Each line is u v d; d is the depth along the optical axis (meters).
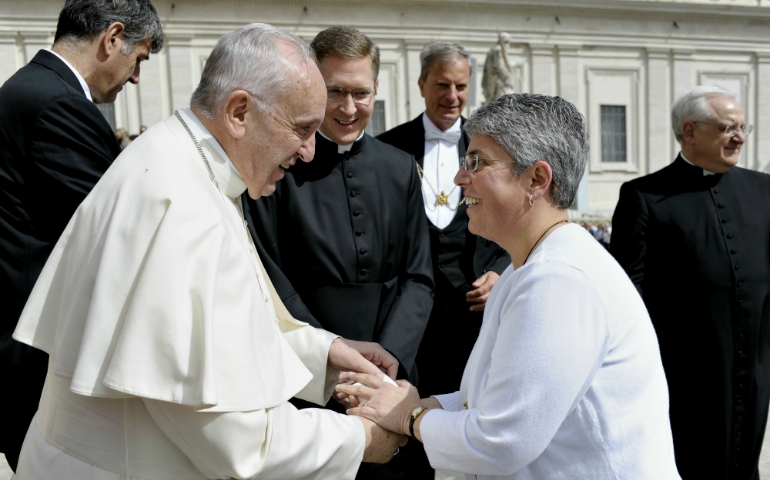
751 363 3.48
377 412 2.23
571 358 1.76
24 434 2.75
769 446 5.21
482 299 3.70
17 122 2.65
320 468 1.96
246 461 1.78
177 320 1.68
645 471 1.80
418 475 3.17
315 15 26.30
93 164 2.71
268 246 2.95
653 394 1.86
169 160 1.87
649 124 29.61
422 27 27.14
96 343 1.69
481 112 2.02
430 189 4.09
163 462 1.81
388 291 3.10
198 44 25.55
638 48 29.44
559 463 1.83
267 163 2.01
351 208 3.05
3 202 2.66
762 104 30.66
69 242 1.89
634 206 3.65
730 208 3.58
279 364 1.89
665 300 3.60
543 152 1.93
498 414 1.81
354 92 2.99
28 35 24.11
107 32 2.83
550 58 28.58
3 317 2.67
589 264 1.85
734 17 30.08
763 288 3.53
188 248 1.74
